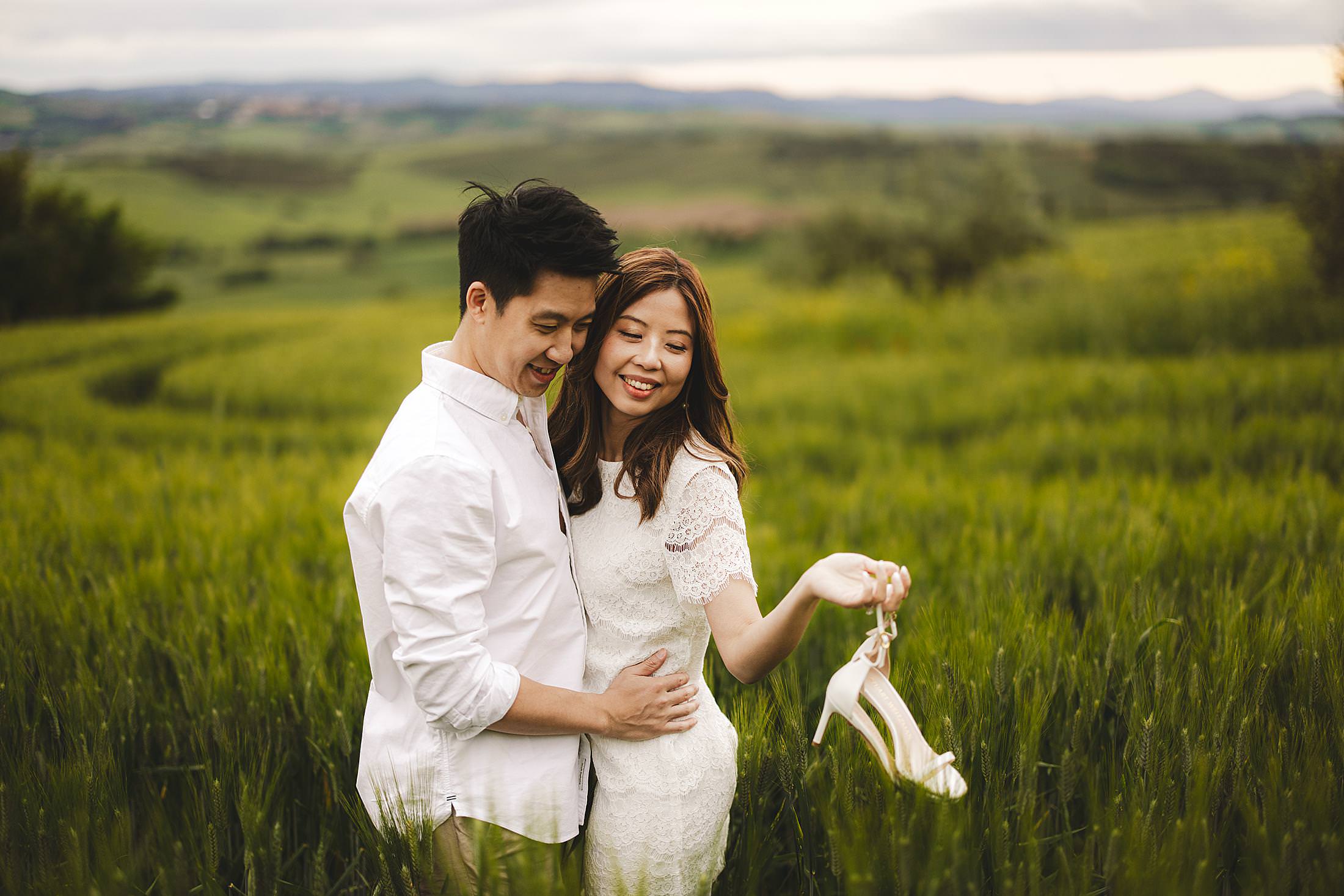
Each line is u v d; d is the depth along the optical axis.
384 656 1.79
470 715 1.60
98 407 12.34
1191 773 1.90
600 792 1.84
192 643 2.79
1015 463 7.30
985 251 25.20
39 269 31.56
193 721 2.49
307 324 24.78
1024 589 3.29
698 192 102.44
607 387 1.81
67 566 3.70
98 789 2.05
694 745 1.85
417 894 1.71
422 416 1.68
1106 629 2.64
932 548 4.28
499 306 1.63
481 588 1.62
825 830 1.82
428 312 28.94
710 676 2.82
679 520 1.75
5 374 16.20
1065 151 85.38
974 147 30.66
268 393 13.88
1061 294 17.14
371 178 126.12
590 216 1.60
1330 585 2.78
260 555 4.22
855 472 8.11
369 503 1.63
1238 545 3.63
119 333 21.64
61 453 8.35
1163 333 13.06
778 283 30.14
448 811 1.71
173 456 8.73
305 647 2.78
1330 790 1.82
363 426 11.30
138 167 109.19
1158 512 4.38
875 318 17.80
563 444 1.99
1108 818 1.79
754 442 8.95
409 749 1.76
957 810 1.72
